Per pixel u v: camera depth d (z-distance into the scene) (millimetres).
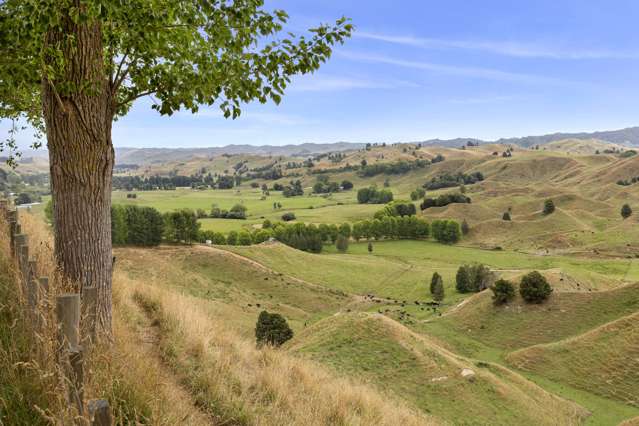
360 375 26281
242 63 5660
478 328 50812
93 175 5562
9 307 4688
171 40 5738
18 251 5676
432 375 27094
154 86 6160
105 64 5715
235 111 6047
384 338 31031
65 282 5242
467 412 24172
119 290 9094
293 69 5715
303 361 11852
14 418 3203
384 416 9711
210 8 5125
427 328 52594
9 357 3766
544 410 27391
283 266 82188
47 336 3715
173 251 74875
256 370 8789
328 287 76500
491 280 71375
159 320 8719
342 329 32938
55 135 5359
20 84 5746
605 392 33188
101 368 4332
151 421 4188
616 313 44250
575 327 45094
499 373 31328
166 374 6184
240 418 5898
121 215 74500
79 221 5480
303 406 7730
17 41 4750
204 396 5988
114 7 4477
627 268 81562
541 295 50125
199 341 8094
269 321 38219
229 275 71375
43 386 3438
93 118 5480
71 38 4789
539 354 40094
